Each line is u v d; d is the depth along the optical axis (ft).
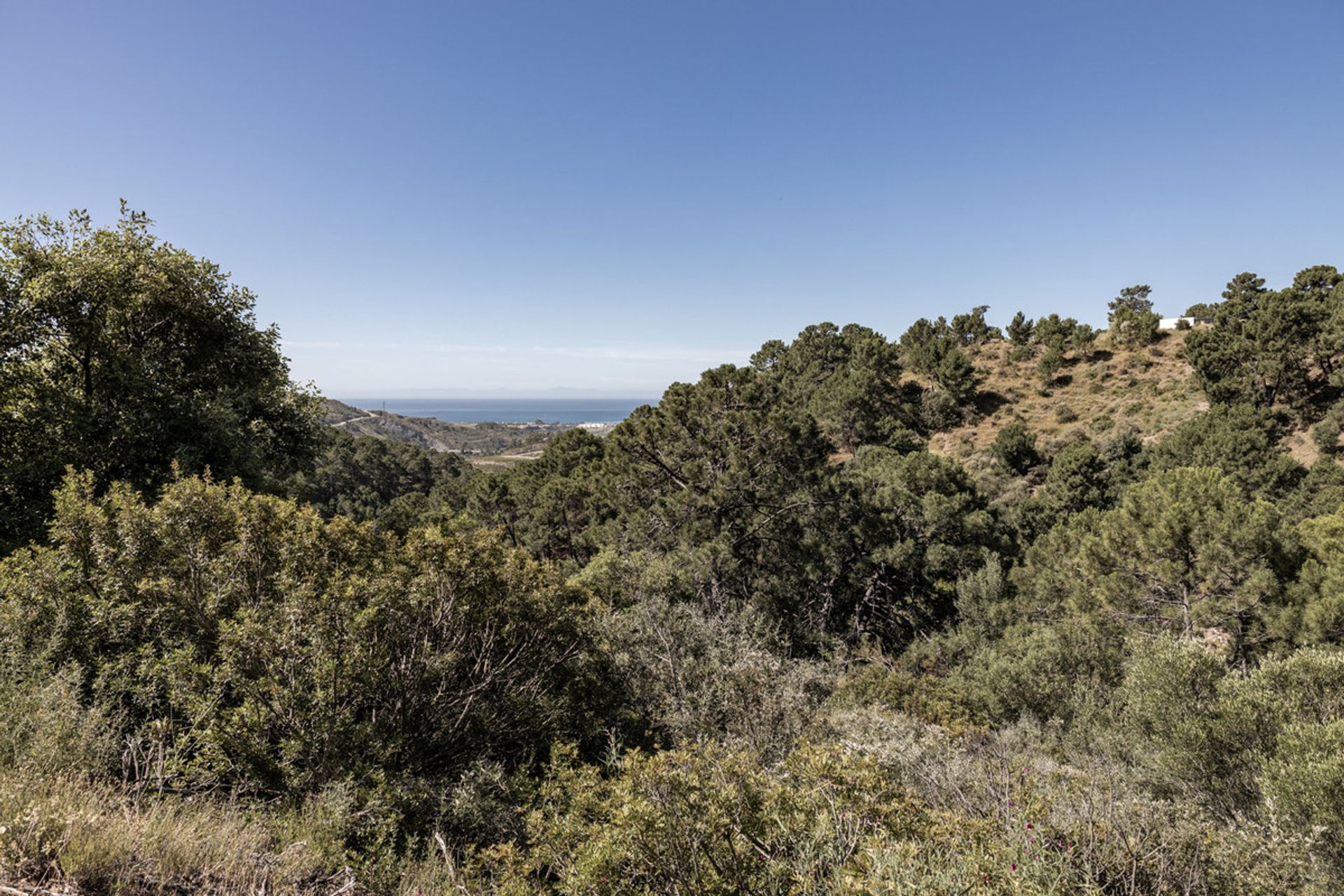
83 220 31.42
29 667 12.84
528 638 20.06
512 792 15.23
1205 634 40.16
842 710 23.90
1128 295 255.29
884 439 131.54
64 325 29.71
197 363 36.42
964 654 46.85
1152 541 35.55
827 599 54.19
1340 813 11.76
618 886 9.46
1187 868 9.56
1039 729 28.25
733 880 9.26
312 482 40.73
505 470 85.56
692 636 25.76
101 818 9.51
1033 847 8.61
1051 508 86.17
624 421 65.51
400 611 16.78
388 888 11.28
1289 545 32.55
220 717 13.62
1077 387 153.79
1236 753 16.99
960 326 206.39
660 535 53.78
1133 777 17.26
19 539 23.67
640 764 11.12
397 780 14.12
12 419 26.48
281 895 9.78
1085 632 36.68
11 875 7.90
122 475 26.61
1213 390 113.91
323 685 14.21
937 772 15.10
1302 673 18.48
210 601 15.87
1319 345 102.53
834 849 9.25
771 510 55.01
